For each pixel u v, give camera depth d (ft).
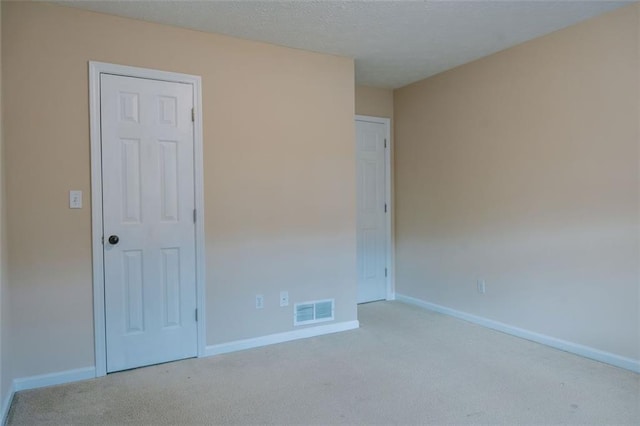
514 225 11.36
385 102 15.58
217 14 8.99
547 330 10.58
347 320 12.16
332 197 11.89
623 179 8.95
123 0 8.32
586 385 8.26
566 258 10.09
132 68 9.21
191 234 9.91
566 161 10.03
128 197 9.23
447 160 13.50
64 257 8.64
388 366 9.35
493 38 10.59
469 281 12.82
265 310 10.89
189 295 9.91
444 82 13.51
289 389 8.25
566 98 9.98
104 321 9.02
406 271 15.42
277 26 9.68
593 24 9.37
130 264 9.28
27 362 8.32
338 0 8.39
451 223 13.42
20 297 8.25
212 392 8.15
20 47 8.22
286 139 11.12
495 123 11.80
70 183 8.67
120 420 7.14
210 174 10.11
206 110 10.04
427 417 7.14
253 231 10.69
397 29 9.92
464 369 9.12
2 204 7.66
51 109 8.48
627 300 8.95
